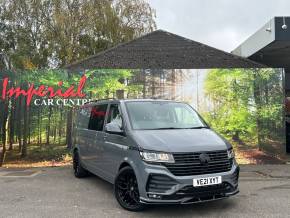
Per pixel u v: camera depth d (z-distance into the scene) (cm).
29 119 1222
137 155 657
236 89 1219
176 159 626
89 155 902
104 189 876
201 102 1219
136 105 787
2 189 886
